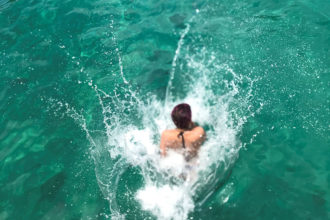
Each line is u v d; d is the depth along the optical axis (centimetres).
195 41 564
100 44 582
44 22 652
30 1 733
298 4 611
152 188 358
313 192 327
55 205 352
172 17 632
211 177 353
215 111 434
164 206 338
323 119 397
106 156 400
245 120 412
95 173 381
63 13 673
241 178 349
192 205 334
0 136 444
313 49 499
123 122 443
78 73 528
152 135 425
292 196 326
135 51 563
